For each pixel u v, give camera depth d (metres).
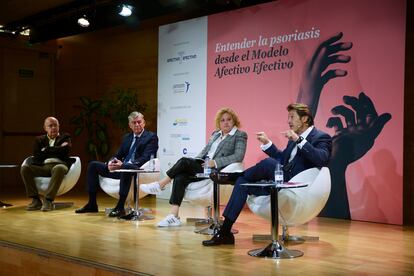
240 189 3.71
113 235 4.10
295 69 5.61
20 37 9.07
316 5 5.45
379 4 4.98
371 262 3.19
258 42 5.96
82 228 4.44
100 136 7.95
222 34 6.32
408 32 5.05
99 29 7.63
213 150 4.75
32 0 7.26
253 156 5.99
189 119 6.68
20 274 3.67
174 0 6.57
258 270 2.97
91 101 7.93
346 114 5.18
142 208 5.63
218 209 4.24
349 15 5.18
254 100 5.98
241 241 3.87
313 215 3.70
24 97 9.17
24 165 5.75
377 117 4.96
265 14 5.89
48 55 9.35
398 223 4.82
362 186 5.05
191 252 3.46
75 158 5.88
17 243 3.77
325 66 5.36
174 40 6.87
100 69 8.48
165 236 4.06
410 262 3.19
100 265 3.10
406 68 5.05
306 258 3.30
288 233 3.96
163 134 7.00
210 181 4.36
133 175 5.05
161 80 7.03
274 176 3.65
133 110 7.41
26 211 5.59
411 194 4.98
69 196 7.22
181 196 4.50
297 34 5.60
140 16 7.03
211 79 6.43
